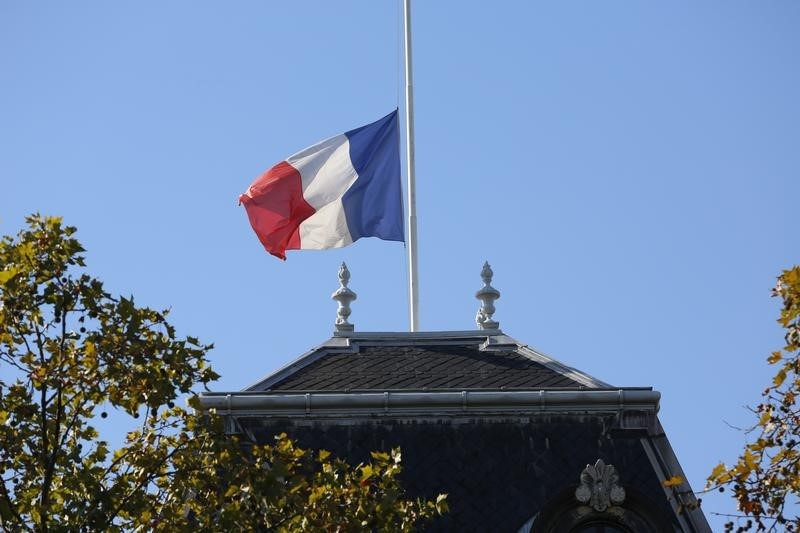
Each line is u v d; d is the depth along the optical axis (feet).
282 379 220.23
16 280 186.80
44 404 187.42
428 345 226.99
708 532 205.98
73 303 189.06
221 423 189.26
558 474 208.85
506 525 205.16
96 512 180.96
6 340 188.55
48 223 192.44
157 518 183.62
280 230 262.67
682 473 209.56
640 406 212.84
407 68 264.11
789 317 180.55
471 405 212.64
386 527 182.50
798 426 176.24
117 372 188.03
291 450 188.14
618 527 205.77
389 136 267.39
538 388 214.69
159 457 189.06
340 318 231.50
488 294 232.32
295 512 184.34
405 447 211.00
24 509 185.16
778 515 174.60
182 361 190.19
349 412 212.43
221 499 185.26
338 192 263.90
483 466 209.67
